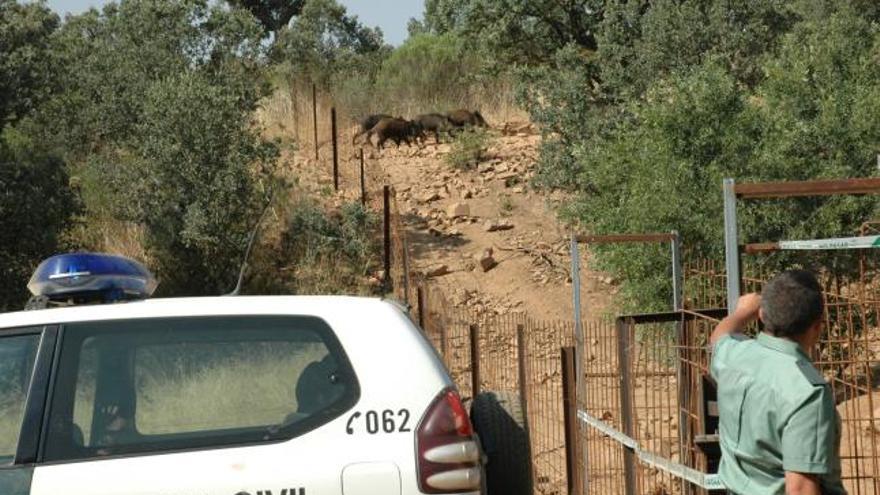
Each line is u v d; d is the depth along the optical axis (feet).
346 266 57.36
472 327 31.32
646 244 39.04
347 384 15.25
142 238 56.65
